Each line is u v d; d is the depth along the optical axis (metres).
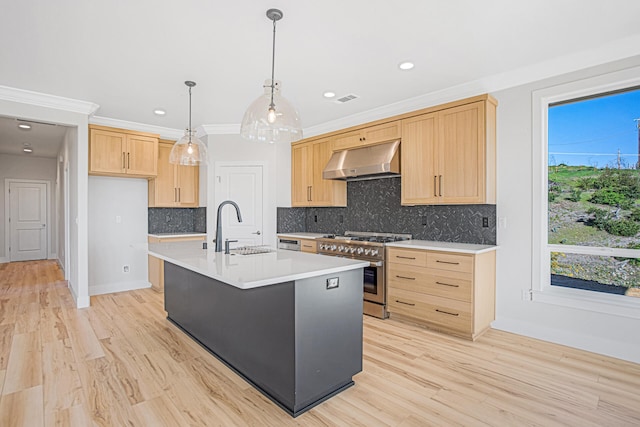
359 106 4.05
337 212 4.99
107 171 4.50
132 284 5.11
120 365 2.54
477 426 1.83
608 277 2.82
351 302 2.26
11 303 4.22
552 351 2.79
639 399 2.09
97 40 2.49
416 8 2.10
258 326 2.20
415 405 2.03
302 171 5.07
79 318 3.65
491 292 3.25
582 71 2.81
